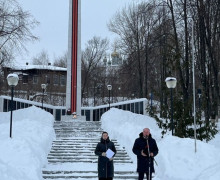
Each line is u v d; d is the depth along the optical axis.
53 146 17.20
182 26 29.95
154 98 42.28
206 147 12.17
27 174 10.91
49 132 19.22
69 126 23.52
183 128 16.23
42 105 32.44
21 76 56.16
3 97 32.75
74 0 30.38
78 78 30.16
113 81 59.72
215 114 28.88
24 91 55.53
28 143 13.88
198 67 32.50
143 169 9.49
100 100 60.03
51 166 13.80
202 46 26.61
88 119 36.44
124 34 43.94
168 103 17.42
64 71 59.81
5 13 23.86
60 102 56.19
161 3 26.42
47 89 56.66
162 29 31.66
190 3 24.50
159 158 12.77
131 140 16.97
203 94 17.78
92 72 61.53
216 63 26.23
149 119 26.03
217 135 21.47
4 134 16.22
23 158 12.22
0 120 25.23
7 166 9.90
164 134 18.22
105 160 9.58
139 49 40.66
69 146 17.17
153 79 46.34
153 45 35.25
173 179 10.77
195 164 11.21
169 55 17.69
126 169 13.42
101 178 9.57
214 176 8.39
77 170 12.94
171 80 15.69
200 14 23.61
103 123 24.11
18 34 23.95
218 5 24.70
